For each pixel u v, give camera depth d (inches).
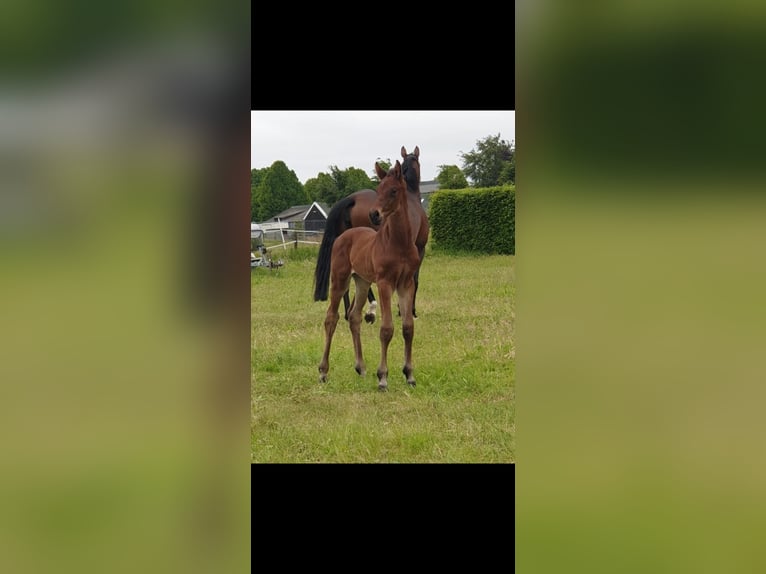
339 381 233.3
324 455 180.9
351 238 233.6
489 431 191.0
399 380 232.4
